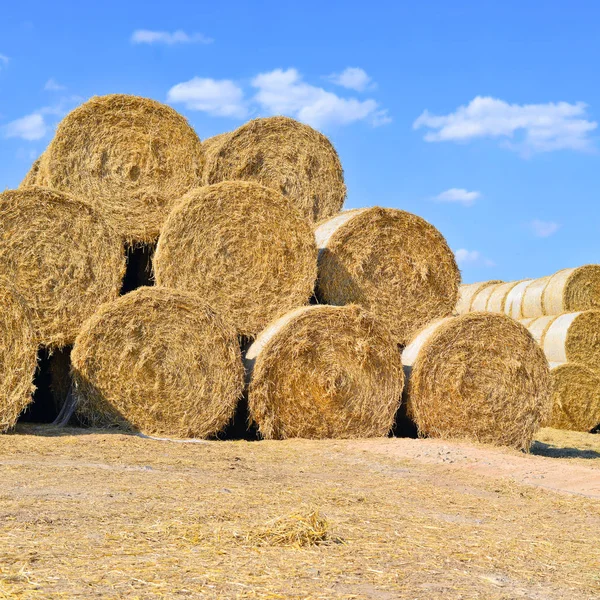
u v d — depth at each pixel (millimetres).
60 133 12883
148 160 13273
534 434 12844
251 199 12578
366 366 11961
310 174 14570
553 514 7281
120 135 13180
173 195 13359
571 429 16906
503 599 4387
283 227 12703
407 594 4340
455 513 6926
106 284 12180
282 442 11219
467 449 11000
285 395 11641
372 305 13305
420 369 12148
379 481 8406
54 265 11938
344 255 13180
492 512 7125
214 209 12445
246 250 12578
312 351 11734
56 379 12656
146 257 13664
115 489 6801
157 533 5305
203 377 11461
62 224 12023
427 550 5359
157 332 11352
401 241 13438
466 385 12414
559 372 16797
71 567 4492
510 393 12609
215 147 14117
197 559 4762
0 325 10445
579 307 18812
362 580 4551
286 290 12695
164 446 9984
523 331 12664
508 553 5488
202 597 4117
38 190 11891
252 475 8258
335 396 11797
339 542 5391
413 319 13523
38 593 4047
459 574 4840
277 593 4219
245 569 4617
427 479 8812
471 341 12414
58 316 11938
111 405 11211
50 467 7934
